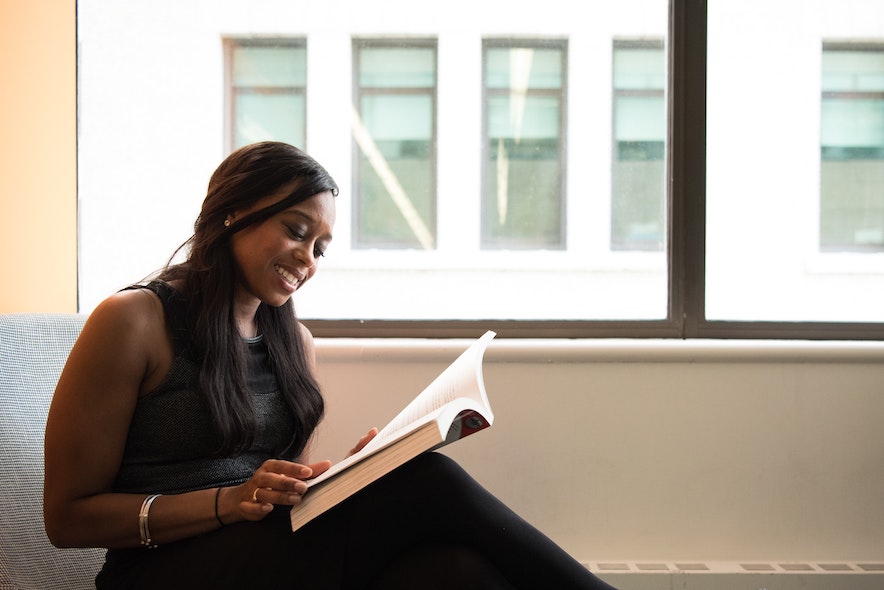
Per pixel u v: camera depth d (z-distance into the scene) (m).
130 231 2.35
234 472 1.09
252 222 1.08
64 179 1.84
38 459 1.18
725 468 1.79
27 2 1.77
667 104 1.91
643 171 2.53
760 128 2.50
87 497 0.98
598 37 3.76
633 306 1.98
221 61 3.40
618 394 1.79
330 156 3.78
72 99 1.85
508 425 1.78
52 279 1.82
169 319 1.04
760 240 2.42
